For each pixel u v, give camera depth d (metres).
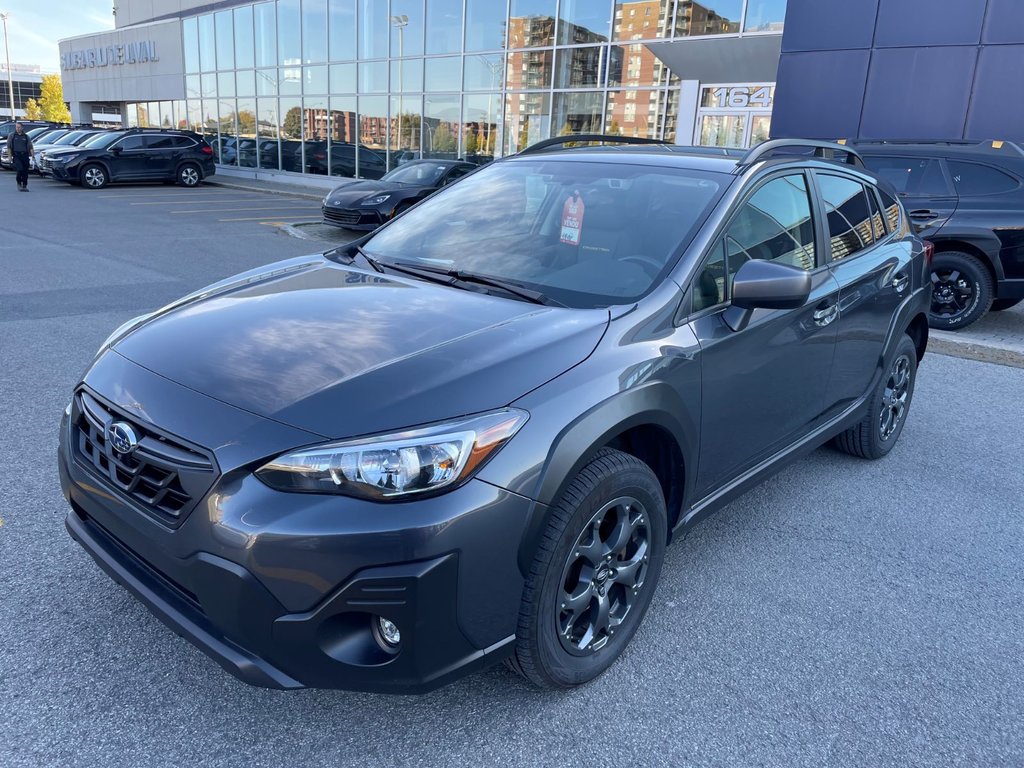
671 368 2.60
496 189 3.67
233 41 29.23
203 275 9.50
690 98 16.67
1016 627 3.08
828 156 4.17
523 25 19.48
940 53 11.97
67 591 2.92
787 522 3.87
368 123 24.28
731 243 3.03
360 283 3.01
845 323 3.73
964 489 4.34
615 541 2.49
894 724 2.50
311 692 2.49
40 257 10.29
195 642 2.11
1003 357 7.18
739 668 2.73
